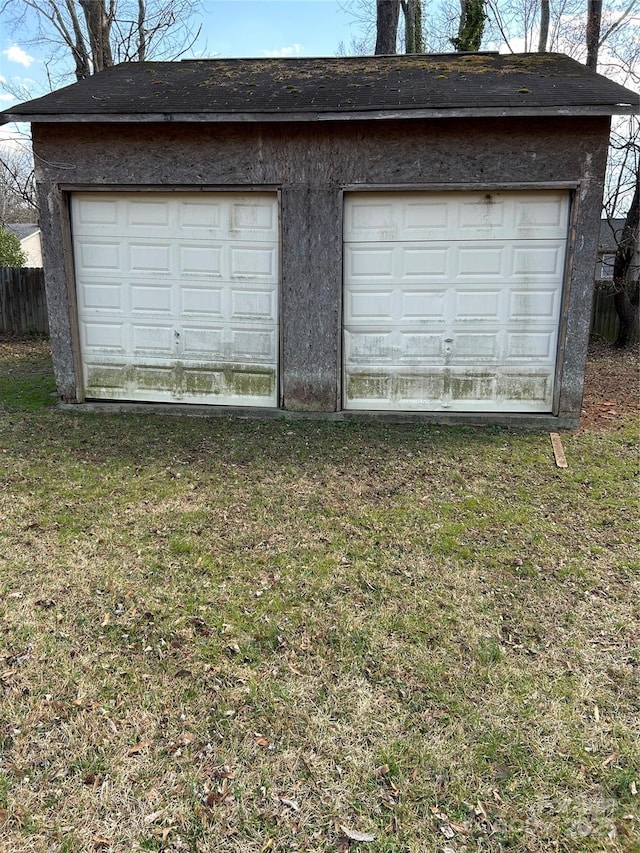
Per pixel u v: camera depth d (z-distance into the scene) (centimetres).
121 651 288
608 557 386
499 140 617
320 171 645
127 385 735
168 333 714
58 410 729
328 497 477
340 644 296
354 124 630
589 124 605
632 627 313
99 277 710
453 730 244
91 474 518
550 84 652
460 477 522
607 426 683
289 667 279
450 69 754
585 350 656
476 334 675
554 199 637
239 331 702
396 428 666
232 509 452
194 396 726
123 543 395
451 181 630
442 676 275
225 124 645
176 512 445
